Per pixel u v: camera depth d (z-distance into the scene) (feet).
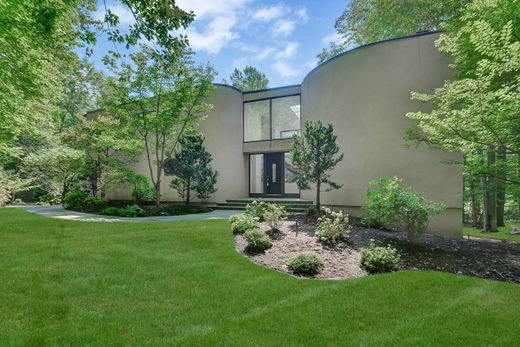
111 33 15.61
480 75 16.61
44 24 17.01
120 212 35.88
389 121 30.48
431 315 10.42
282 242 20.95
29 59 26.91
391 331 9.33
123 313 10.52
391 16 49.73
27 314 10.34
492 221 37.78
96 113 59.98
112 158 48.21
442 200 27.45
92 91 82.53
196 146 41.22
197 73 37.93
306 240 21.26
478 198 50.57
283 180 49.52
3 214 35.50
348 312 10.66
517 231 35.14
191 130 41.68
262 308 11.04
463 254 19.10
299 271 15.66
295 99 47.60
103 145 46.14
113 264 15.99
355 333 9.20
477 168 26.25
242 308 11.02
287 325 9.69
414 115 20.89
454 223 26.96
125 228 25.70
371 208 22.71
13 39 22.84
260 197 49.55
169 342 8.60
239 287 13.12
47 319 10.02
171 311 10.74
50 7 16.71
